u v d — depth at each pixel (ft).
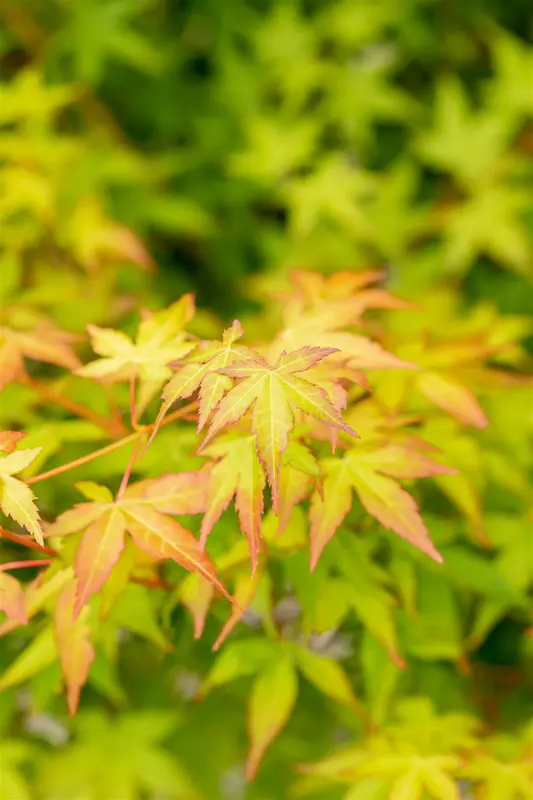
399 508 2.01
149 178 3.18
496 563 2.28
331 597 2.12
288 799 2.41
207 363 1.94
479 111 3.49
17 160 2.59
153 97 3.51
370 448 2.04
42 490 2.24
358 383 1.99
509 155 3.08
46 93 2.63
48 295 2.49
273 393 1.90
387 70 3.41
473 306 3.09
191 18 3.60
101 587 1.98
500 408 2.39
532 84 3.04
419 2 3.43
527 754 2.16
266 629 2.19
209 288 3.50
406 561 2.18
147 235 3.28
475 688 2.39
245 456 1.98
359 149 3.39
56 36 3.17
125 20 3.27
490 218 2.94
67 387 2.27
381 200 3.07
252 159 3.02
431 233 3.19
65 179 2.68
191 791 2.34
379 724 2.19
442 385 2.14
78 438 2.16
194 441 2.17
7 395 2.27
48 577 1.99
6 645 2.29
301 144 3.03
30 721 2.41
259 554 2.06
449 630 2.21
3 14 3.14
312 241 3.04
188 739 2.45
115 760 2.34
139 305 2.60
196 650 2.34
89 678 2.20
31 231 2.57
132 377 2.05
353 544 2.13
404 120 3.53
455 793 2.11
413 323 2.55
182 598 2.05
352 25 3.27
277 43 3.28
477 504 2.18
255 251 3.52
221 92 3.35
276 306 2.71
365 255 3.05
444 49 3.65
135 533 1.97
